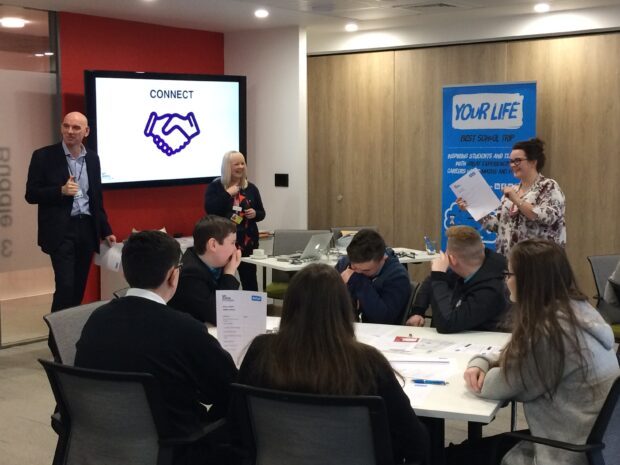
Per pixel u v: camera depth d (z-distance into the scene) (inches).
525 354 93.7
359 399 81.0
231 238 140.7
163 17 266.2
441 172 297.7
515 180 270.1
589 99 264.5
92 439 99.0
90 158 227.1
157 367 94.7
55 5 239.0
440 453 107.7
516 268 95.6
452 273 142.6
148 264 97.4
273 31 296.4
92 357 96.1
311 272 85.5
